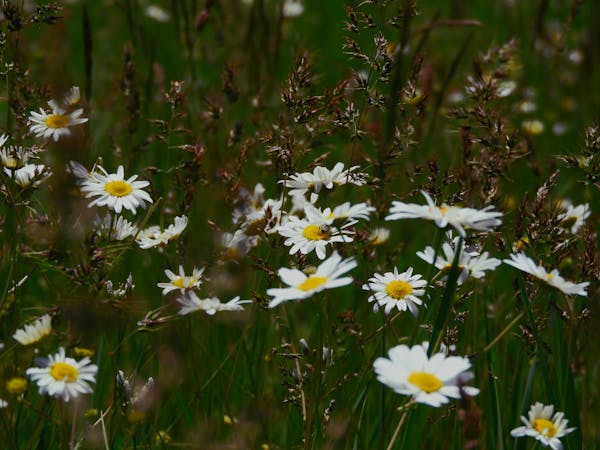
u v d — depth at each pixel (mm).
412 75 4238
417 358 2824
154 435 3721
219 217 4566
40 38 7926
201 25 6109
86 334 3479
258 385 4270
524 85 7070
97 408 4059
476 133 5859
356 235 3912
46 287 4922
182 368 3965
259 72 6332
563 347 3650
